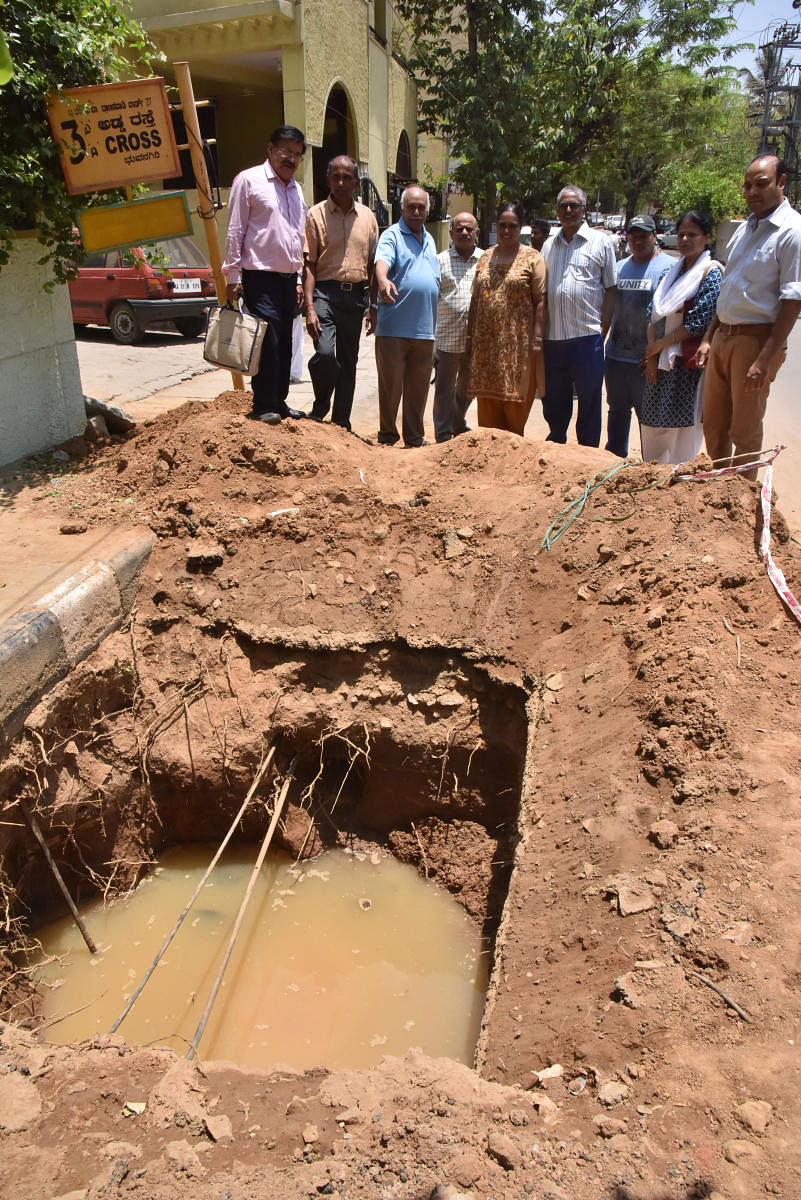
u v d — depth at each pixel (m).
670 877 3.08
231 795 4.86
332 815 5.03
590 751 3.87
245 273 5.79
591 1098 2.51
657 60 16.58
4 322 6.06
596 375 6.29
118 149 5.88
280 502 5.51
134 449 6.28
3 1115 2.57
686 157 31.89
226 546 5.30
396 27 19.80
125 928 4.43
